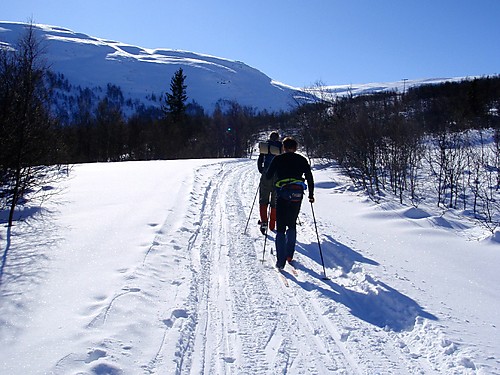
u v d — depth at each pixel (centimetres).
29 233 659
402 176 1276
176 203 930
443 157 1149
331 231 786
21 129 809
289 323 428
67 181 1231
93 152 4159
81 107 4500
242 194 1195
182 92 5616
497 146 1193
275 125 5925
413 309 438
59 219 757
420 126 1507
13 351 318
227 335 394
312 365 351
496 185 1142
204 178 1439
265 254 660
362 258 613
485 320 418
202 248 652
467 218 915
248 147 4881
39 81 905
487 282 529
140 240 629
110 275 484
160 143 4584
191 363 343
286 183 610
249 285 521
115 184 1185
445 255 645
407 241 728
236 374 331
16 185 793
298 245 724
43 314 383
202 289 496
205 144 4772
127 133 4453
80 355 315
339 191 1294
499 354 348
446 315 425
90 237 637
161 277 506
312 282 548
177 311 421
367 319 449
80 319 374
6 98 808
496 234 723
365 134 1273
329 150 1912
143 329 375
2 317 371
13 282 453
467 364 337
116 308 401
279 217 608
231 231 777
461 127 1452
